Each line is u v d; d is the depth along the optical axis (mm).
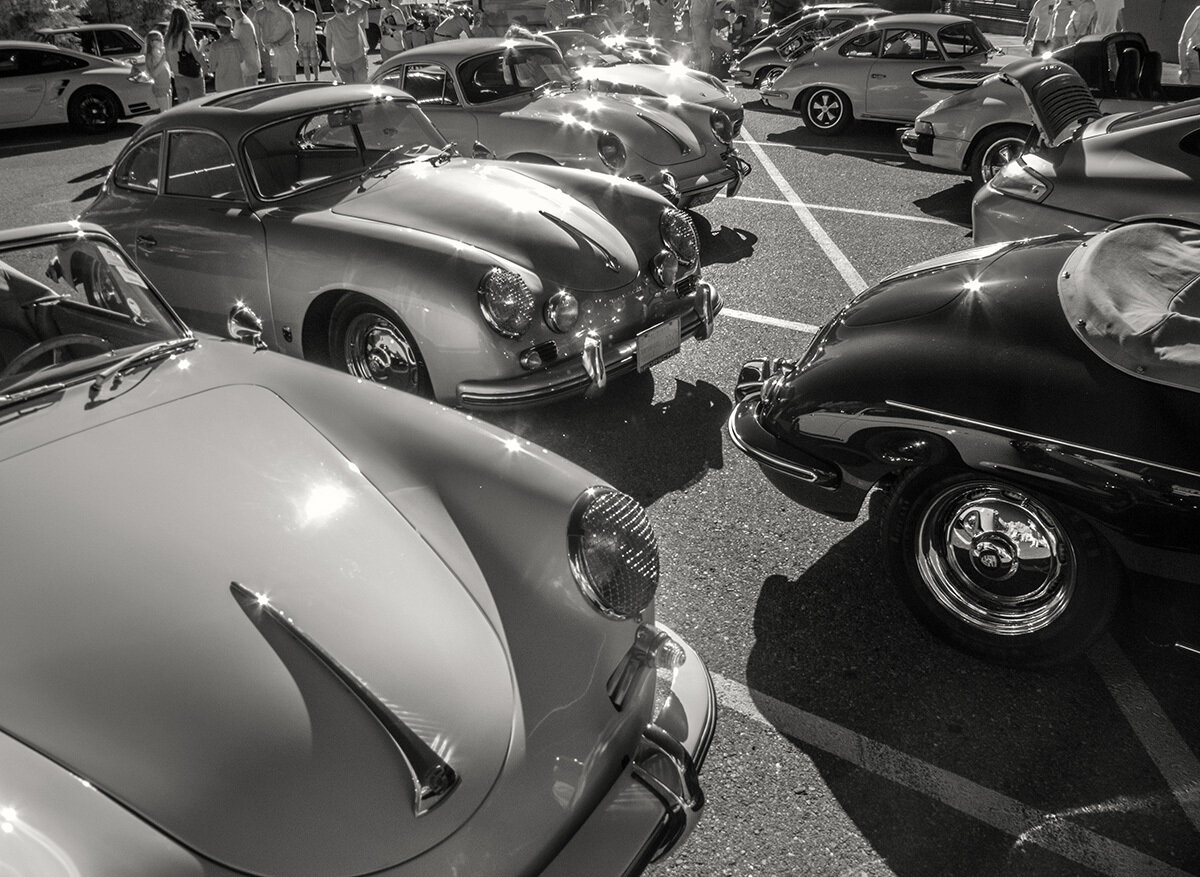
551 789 1622
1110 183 4844
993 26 24891
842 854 2158
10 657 1609
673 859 2164
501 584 1859
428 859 1454
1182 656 2758
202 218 4406
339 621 1704
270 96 4648
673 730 1888
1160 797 2277
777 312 5562
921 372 2658
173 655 1608
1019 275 2893
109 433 2143
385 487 2064
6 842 1298
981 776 2359
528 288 3711
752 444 3004
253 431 2188
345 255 3945
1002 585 2641
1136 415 2350
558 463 2078
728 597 3078
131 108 13328
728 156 7117
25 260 2387
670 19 15711
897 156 9930
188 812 1405
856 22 13344
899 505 2730
